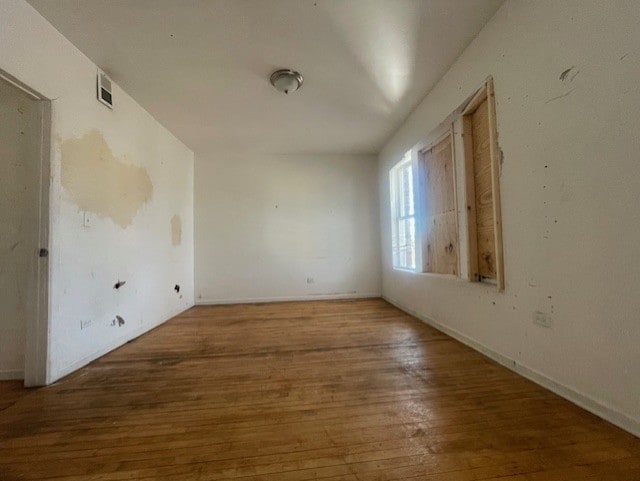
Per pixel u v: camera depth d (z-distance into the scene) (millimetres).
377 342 2627
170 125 3631
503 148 1952
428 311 3232
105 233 2488
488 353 2207
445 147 3027
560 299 1573
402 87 2869
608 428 1287
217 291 4707
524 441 1221
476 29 2115
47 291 1877
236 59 2371
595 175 1377
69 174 2066
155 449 1221
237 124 3654
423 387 1743
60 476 1072
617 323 1294
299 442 1252
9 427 1391
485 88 2113
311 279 4879
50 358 1881
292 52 2303
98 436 1314
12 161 1975
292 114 3408
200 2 1800
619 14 1262
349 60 2422
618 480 999
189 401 1627
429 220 3361
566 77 1509
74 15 1857
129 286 2846
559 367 1590
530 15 1710
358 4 1849
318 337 2812
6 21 1628
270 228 4840
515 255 1887
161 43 2154
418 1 1845
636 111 1209
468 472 1061
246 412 1503
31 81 1774
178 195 4105
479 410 1471
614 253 1302
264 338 2818
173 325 3381
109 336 2508
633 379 1236
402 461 1126
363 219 4965
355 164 4973
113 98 2631
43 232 1880
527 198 1773
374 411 1489
